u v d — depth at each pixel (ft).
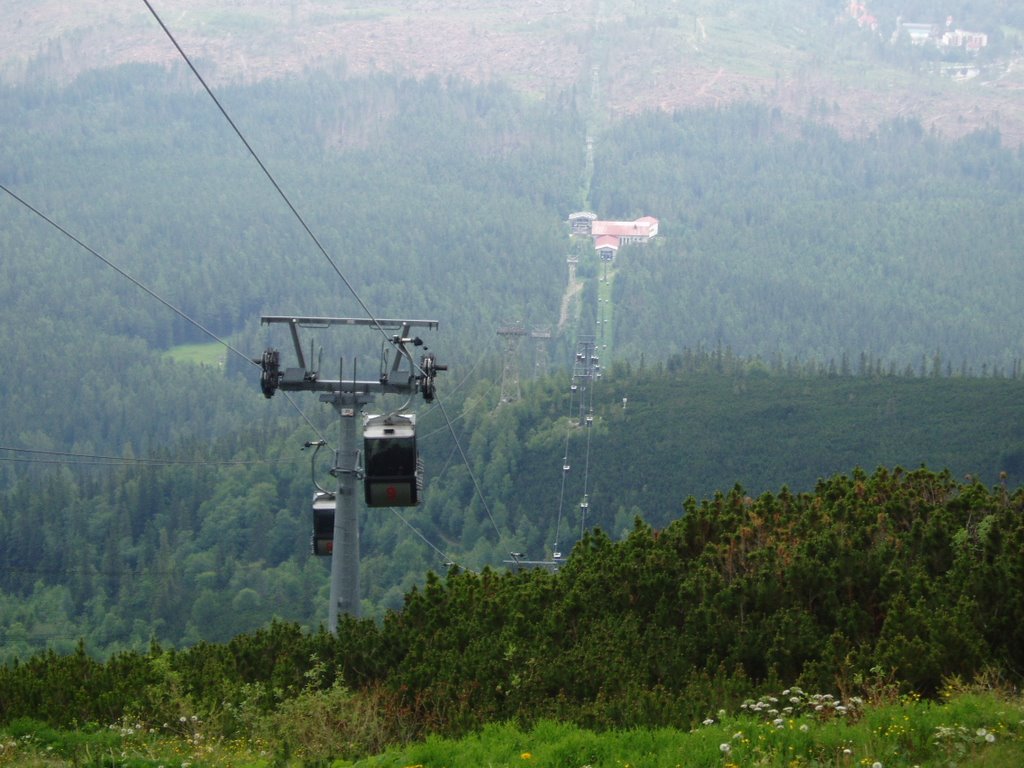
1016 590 126.82
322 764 111.96
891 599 136.77
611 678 128.77
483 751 107.24
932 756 92.53
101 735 127.54
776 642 131.23
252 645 162.50
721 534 167.22
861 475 188.44
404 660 149.48
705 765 95.91
